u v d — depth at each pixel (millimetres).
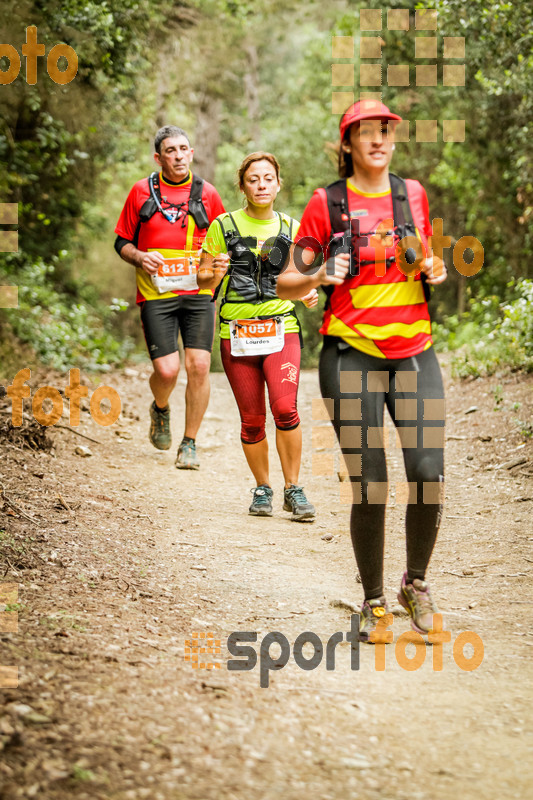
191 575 6008
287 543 7094
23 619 4566
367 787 3254
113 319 27406
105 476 8562
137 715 3604
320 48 32375
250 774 3260
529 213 17719
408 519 4910
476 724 3877
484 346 14352
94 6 13977
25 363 13453
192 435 9531
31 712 3453
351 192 4738
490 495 8320
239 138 45219
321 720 3830
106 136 20875
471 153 20891
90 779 3072
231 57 25734
